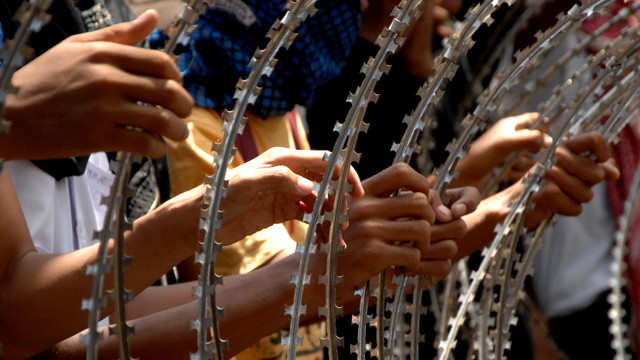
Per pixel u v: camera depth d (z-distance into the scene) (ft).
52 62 6.33
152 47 13.12
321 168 9.34
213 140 12.96
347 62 16.85
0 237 8.43
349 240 8.64
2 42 8.24
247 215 8.69
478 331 10.55
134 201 11.65
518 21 16.17
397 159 8.16
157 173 12.16
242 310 9.08
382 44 7.04
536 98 18.57
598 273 20.54
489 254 9.68
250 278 9.36
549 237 20.85
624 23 17.65
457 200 10.48
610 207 20.54
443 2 17.92
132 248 8.27
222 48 13.08
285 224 14.62
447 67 7.96
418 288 9.29
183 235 8.23
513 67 8.84
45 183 9.78
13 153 6.35
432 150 16.29
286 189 8.29
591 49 18.21
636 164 20.07
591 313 20.45
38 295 8.42
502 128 13.92
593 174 11.93
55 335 8.56
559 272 20.80
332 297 7.27
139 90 6.27
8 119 6.24
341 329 15.39
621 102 11.78
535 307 21.25
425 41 16.17
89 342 6.32
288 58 13.78
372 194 8.96
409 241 9.02
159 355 9.07
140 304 10.76
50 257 8.63
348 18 14.97
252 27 13.37
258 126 13.83
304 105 14.24
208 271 6.72
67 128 6.24
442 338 11.45
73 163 9.98
